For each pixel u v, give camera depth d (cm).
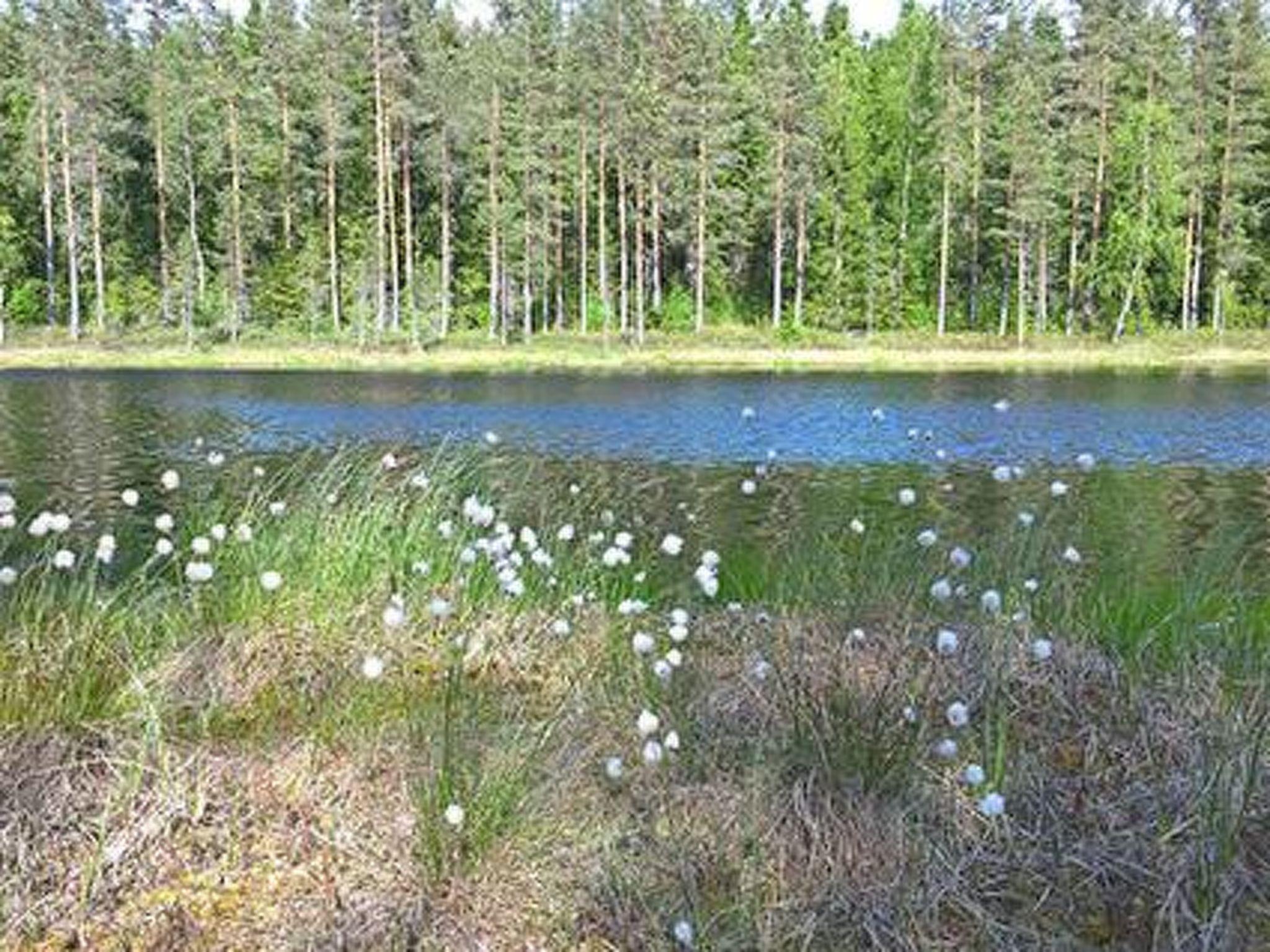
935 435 2108
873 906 338
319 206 5247
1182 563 1027
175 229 5256
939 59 5119
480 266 5228
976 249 5059
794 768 391
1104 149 4834
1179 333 4756
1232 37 4716
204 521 771
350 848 359
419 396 2925
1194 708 431
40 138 4822
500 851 353
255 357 4141
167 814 364
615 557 556
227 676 471
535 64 4709
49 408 2516
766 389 3159
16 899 327
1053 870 355
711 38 5153
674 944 323
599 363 4147
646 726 365
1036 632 495
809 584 575
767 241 5628
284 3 4925
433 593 553
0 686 417
